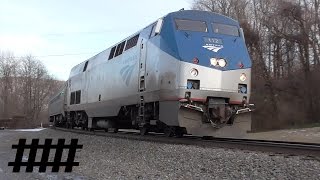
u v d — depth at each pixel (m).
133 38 21.00
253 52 46.28
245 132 16.66
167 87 16.45
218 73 16.14
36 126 77.62
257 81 43.03
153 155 13.62
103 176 11.03
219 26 17.25
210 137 17.50
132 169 11.69
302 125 37.28
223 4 53.56
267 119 39.06
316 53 41.78
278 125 38.38
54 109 45.50
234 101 16.36
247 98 16.67
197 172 10.45
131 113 21.05
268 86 41.84
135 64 19.97
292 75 41.41
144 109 18.86
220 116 16.02
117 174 11.14
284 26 43.94
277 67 45.28
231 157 11.58
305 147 12.57
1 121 74.69
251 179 9.09
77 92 32.06
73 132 29.42
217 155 12.09
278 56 45.28
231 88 16.34
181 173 10.54
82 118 31.23
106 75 24.66
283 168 9.61
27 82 108.50
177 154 13.09
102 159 14.23
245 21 47.66
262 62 45.72
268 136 29.30
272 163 10.21
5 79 106.75
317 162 9.83
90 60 29.64
